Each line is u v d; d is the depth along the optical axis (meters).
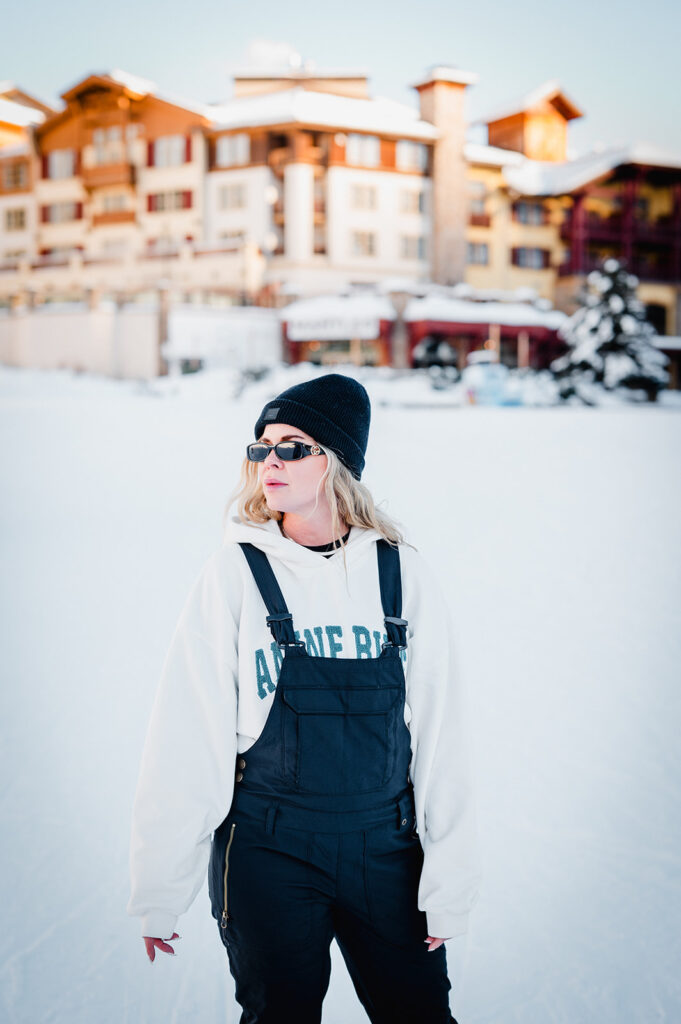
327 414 1.54
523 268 48.16
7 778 2.98
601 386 37.03
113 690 3.80
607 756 3.13
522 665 4.08
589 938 2.16
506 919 2.25
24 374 38.03
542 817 2.72
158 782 1.41
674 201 49.41
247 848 1.41
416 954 1.47
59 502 8.94
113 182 45.22
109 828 2.68
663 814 2.72
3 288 47.00
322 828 1.39
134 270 44.00
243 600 1.47
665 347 45.03
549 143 51.62
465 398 33.06
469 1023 1.89
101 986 2.01
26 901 2.32
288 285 41.94
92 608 5.09
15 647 4.38
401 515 7.91
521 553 6.50
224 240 44.19
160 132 44.69
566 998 1.96
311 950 1.40
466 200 46.12
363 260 44.34
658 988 1.98
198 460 12.57
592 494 9.55
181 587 5.56
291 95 43.56
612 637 4.52
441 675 1.52
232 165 43.56
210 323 39.59
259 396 31.92
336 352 41.62
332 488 1.53
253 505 1.64
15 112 52.88
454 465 12.00
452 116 45.38
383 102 47.06
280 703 1.42
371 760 1.41
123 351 40.03
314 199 43.62
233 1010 1.94
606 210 49.28
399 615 1.51
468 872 1.46
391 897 1.44
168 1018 1.91
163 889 1.38
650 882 2.38
